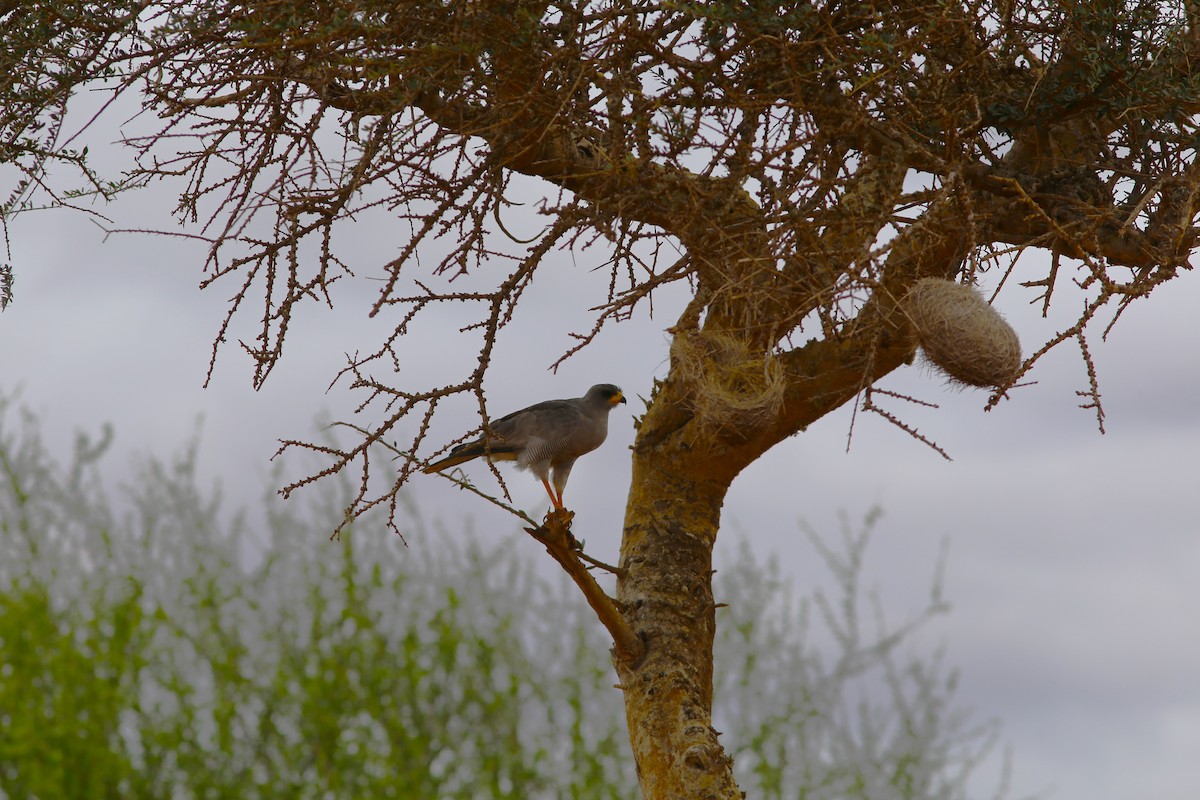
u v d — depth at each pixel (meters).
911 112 9.75
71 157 10.70
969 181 10.79
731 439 11.50
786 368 11.08
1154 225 10.83
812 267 9.67
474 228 9.46
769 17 8.46
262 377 9.62
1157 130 10.54
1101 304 8.64
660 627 11.72
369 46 8.88
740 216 9.80
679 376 11.70
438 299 9.39
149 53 9.80
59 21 10.26
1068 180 11.02
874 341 8.50
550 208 9.20
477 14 8.69
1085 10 9.80
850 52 8.97
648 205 9.82
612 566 12.06
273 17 9.16
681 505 12.20
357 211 9.62
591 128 10.46
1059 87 10.40
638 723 11.45
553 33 9.41
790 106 8.85
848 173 9.95
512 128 9.49
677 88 9.01
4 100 10.49
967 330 9.64
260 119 10.19
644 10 9.01
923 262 10.88
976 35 10.13
